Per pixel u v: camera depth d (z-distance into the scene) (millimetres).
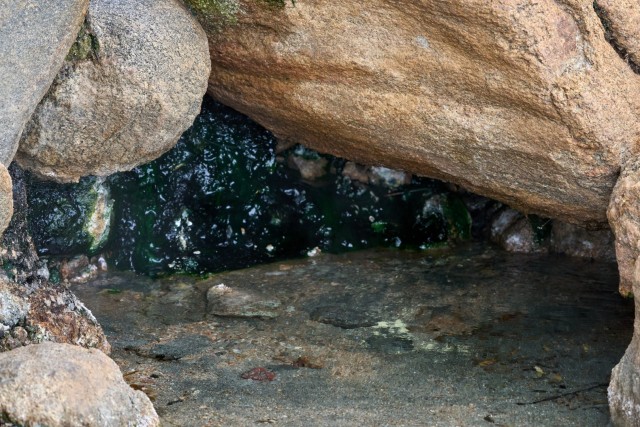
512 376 4188
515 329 4695
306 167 6047
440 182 6129
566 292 5160
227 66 4871
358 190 6070
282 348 4500
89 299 5023
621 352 4402
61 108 4027
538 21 3850
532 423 3740
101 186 5121
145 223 5457
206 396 3969
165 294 5141
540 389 4059
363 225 5977
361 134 4793
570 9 3908
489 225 6051
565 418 3783
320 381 4145
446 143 4516
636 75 4168
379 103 4500
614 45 4113
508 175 4562
